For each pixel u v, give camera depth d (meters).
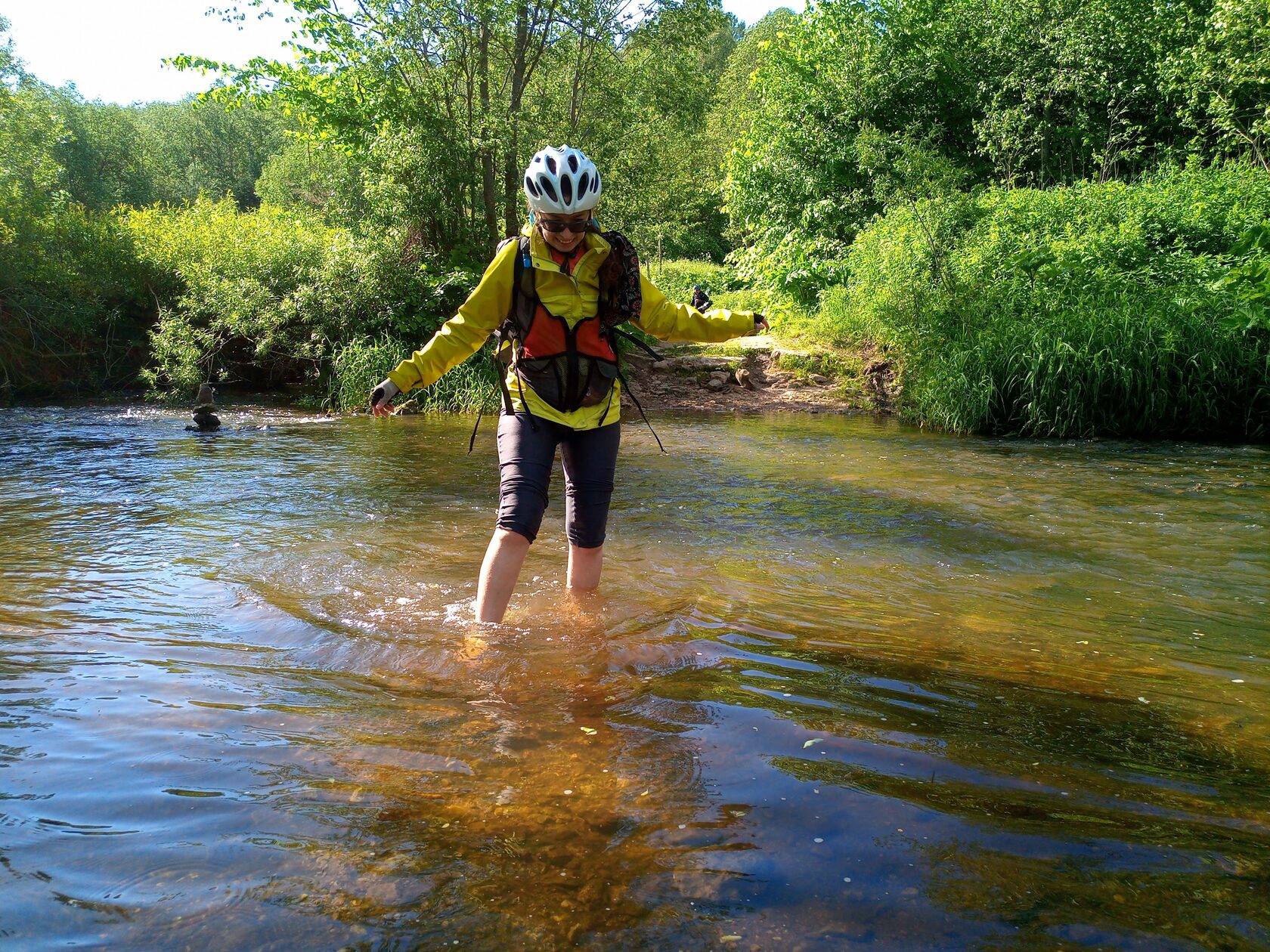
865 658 3.04
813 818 1.90
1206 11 17.55
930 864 1.72
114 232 14.25
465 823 1.88
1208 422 9.81
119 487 6.08
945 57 18.38
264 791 2.01
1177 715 2.58
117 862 1.70
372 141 13.84
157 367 13.07
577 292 3.23
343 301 13.06
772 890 1.63
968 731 2.41
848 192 17.73
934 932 1.50
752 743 2.30
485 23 13.52
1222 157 16.52
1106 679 2.88
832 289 14.73
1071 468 7.45
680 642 3.15
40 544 4.45
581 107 15.15
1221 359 9.78
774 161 18.42
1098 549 4.75
